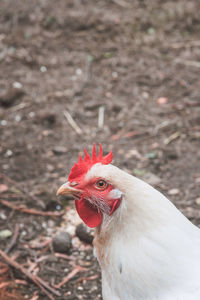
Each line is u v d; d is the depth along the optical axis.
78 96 7.19
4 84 7.43
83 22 9.09
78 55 8.24
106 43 8.60
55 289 4.14
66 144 6.14
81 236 4.61
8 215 5.01
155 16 9.34
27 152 5.99
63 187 2.84
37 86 7.43
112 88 7.38
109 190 2.70
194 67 7.86
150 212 2.61
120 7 9.84
